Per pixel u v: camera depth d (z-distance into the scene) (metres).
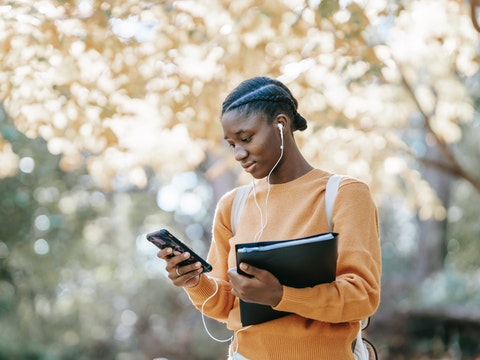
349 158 5.73
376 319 13.04
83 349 13.80
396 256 19.52
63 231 9.75
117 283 15.45
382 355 12.18
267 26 4.54
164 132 5.09
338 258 2.18
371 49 4.60
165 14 4.52
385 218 19.52
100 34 4.36
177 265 2.32
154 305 15.77
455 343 11.62
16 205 9.00
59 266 9.89
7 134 6.67
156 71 4.60
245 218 2.41
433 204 6.57
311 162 5.39
